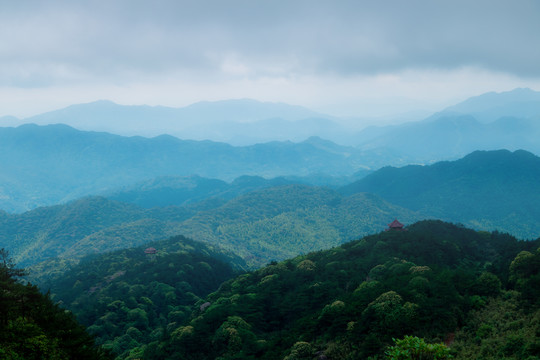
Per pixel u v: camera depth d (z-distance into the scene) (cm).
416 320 6188
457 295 6806
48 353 4391
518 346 5066
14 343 4291
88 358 4766
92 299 13525
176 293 13812
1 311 4569
